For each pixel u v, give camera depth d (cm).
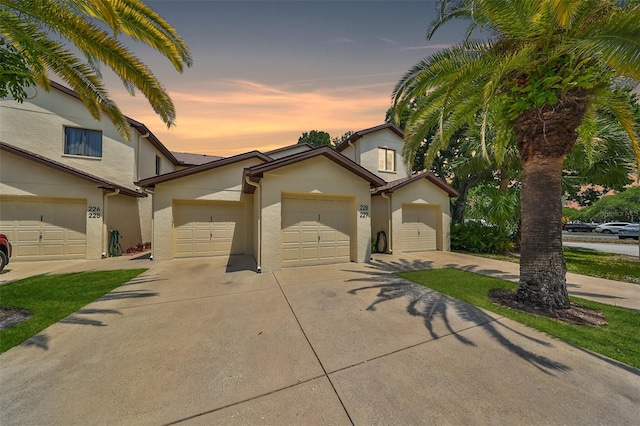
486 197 1330
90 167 1131
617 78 449
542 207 489
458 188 1775
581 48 396
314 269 802
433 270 800
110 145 1173
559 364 293
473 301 511
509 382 261
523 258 512
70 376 269
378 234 1225
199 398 239
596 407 226
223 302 502
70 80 652
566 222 3569
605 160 1100
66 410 223
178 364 293
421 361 301
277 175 788
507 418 215
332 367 289
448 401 235
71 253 989
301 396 243
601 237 2402
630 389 249
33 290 573
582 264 934
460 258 1039
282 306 481
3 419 212
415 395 244
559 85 453
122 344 337
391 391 249
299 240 849
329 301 509
